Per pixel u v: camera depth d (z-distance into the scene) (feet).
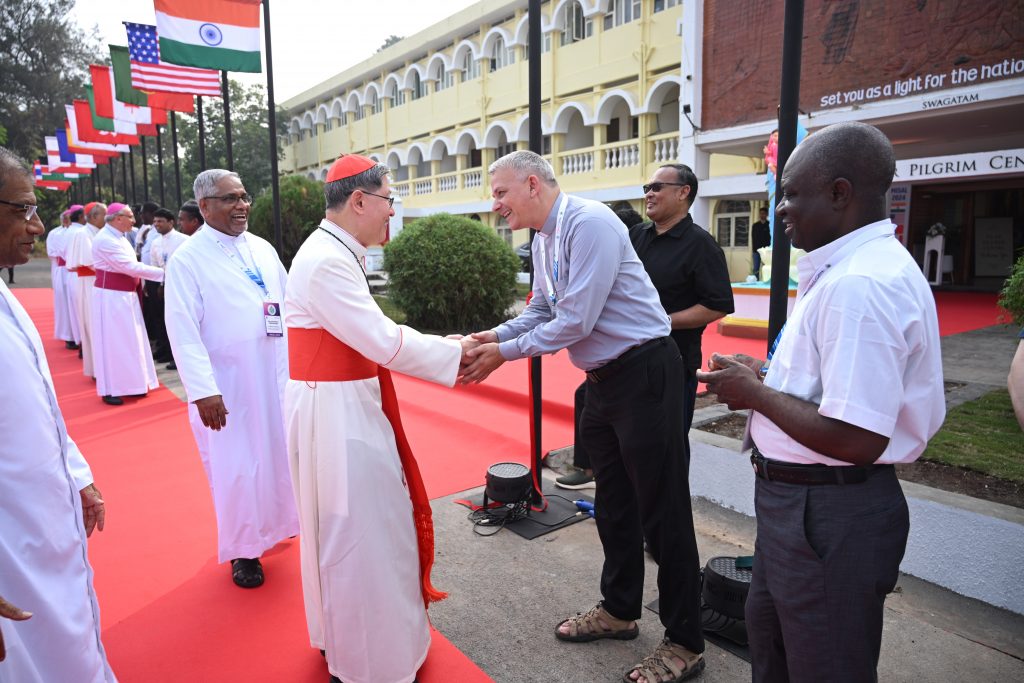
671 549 7.97
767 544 5.37
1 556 5.49
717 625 9.05
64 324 34.58
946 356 22.91
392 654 7.61
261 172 108.78
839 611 4.94
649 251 11.51
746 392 5.11
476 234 34.06
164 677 8.27
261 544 10.67
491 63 77.20
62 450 6.17
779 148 9.29
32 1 127.34
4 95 124.77
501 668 8.38
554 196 8.14
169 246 29.01
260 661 8.61
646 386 7.93
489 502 13.14
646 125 58.39
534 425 13.20
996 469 11.79
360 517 7.43
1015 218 51.47
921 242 53.26
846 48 35.50
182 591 10.38
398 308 35.29
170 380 26.43
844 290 4.72
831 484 5.01
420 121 89.61
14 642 5.49
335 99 107.86
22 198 5.80
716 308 10.90
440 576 10.62
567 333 7.82
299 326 7.67
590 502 13.01
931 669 8.08
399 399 21.35
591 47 63.10
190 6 25.20
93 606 6.39
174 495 14.34
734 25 40.75
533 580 10.48
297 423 7.72
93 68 44.70
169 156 132.46
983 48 31.27
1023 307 14.61
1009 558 9.09
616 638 8.94
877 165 4.89
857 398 4.56
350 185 7.63
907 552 10.15
